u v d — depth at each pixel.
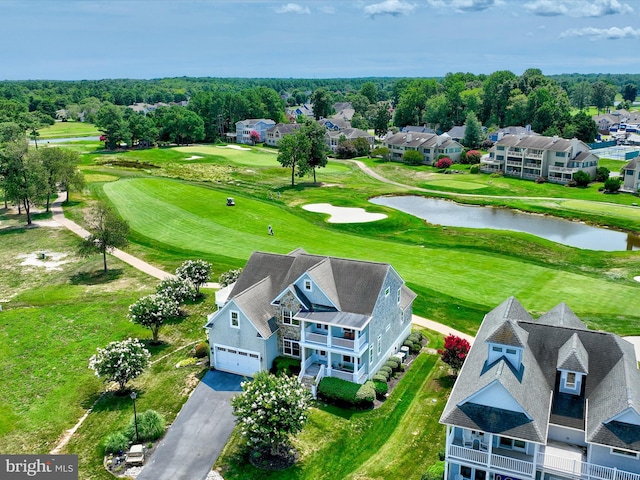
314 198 110.81
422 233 85.19
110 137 178.38
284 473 32.28
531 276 64.94
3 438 35.94
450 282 62.88
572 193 118.94
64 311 55.16
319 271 42.84
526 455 29.41
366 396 38.09
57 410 39.06
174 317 53.56
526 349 32.53
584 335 32.38
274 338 43.06
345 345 39.94
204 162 153.38
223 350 43.50
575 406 30.05
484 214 102.50
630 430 26.69
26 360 46.03
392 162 163.38
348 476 31.86
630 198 112.69
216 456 33.91
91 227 85.38
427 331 50.81
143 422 35.69
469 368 33.09
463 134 195.12
